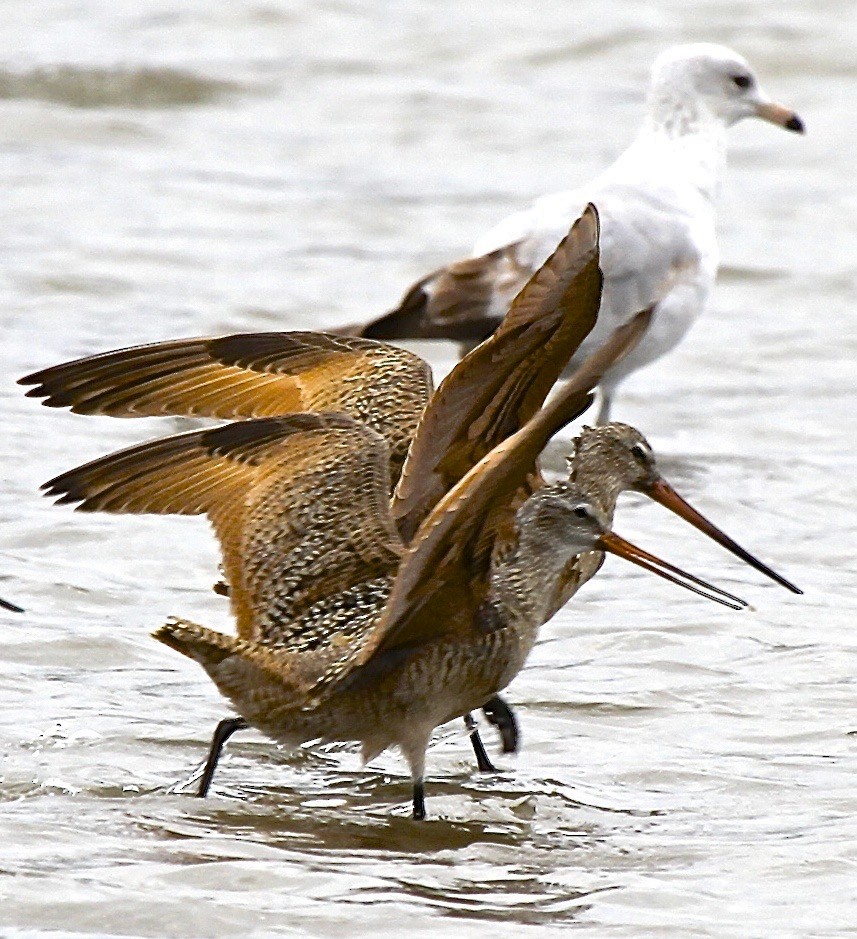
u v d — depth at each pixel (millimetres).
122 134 28750
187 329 21062
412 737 11281
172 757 12070
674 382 20688
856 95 31156
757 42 32312
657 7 34062
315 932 9734
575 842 10969
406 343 21344
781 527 16469
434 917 9914
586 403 9805
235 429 11305
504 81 31656
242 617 11328
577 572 12445
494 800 11594
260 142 28891
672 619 14398
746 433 19000
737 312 23141
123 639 13680
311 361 12336
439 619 11117
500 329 10477
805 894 10273
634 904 10125
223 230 25000
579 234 10148
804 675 13461
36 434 17547
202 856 10547
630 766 12094
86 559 15102
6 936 9594
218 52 32000
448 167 28297
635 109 30688
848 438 18859
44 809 11156
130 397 12062
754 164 29094
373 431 11469
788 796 11656
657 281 18984
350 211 26141
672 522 16453
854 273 24453
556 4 34250
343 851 10758
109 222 24844
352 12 34156
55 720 12414
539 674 13469
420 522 11383
